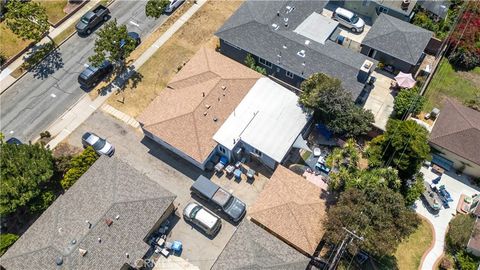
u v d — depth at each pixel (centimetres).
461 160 5209
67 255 4206
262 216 4681
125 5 7062
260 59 6053
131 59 6388
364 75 5616
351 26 6688
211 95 5459
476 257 4612
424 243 4809
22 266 4241
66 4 7038
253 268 4234
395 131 4894
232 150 5159
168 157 5444
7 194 4531
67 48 6506
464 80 6228
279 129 5281
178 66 6306
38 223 4550
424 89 6003
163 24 6825
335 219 4222
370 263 4662
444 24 6562
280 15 6297
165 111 5416
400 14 6550
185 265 4653
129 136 5628
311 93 5325
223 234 4862
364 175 4503
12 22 6144
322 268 4531
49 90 6050
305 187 4847
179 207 5059
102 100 5962
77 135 5628
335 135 5578
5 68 6275
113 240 4381
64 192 5069
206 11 6994
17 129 5662
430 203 4997
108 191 4650
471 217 4791
